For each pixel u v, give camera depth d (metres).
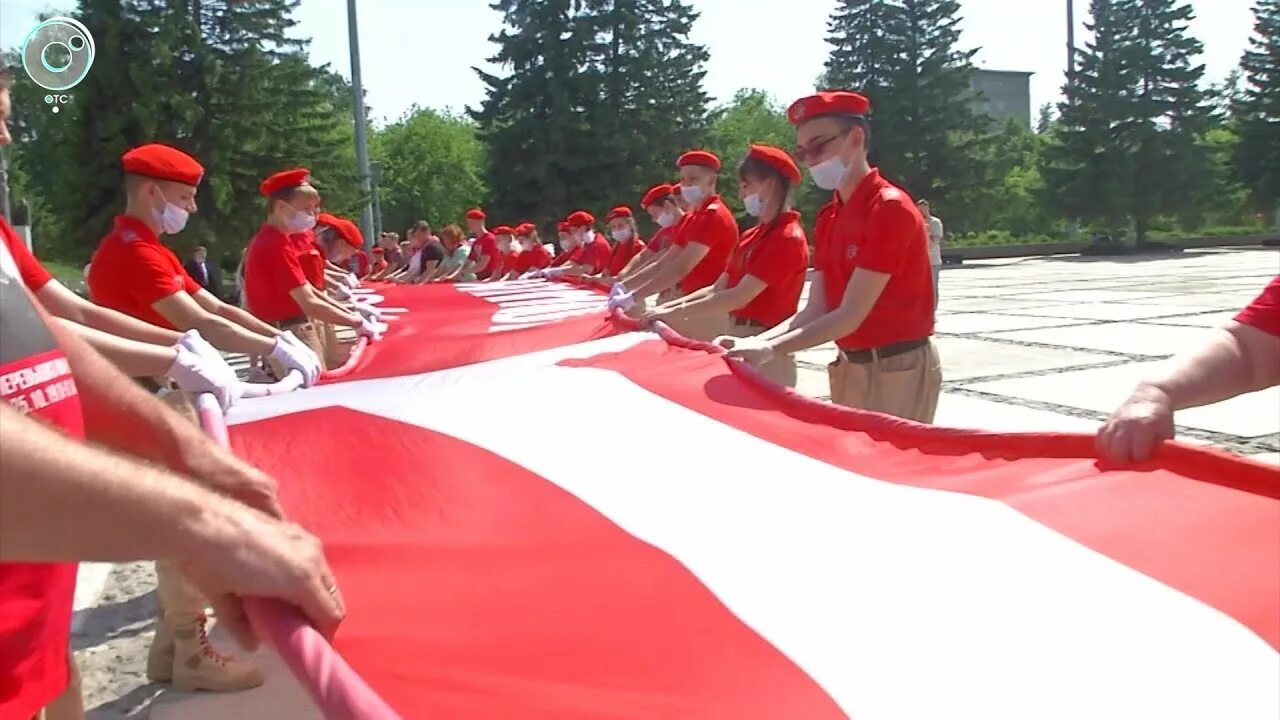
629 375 3.47
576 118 35.69
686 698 1.38
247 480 1.70
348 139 27.44
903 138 41.28
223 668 3.37
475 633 1.56
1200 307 14.25
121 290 3.76
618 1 36.75
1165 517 1.76
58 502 1.04
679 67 37.69
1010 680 1.40
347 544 1.99
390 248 21.34
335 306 5.61
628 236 10.62
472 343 4.90
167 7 23.25
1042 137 57.97
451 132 56.78
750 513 2.10
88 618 4.07
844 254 3.64
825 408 2.76
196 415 2.60
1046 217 43.53
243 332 3.69
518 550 1.94
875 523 2.00
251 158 24.33
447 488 2.36
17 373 1.45
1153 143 40.72
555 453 2.60
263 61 24.34
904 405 3.62
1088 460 2.07
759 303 4.66
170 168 3.87
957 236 44.41
